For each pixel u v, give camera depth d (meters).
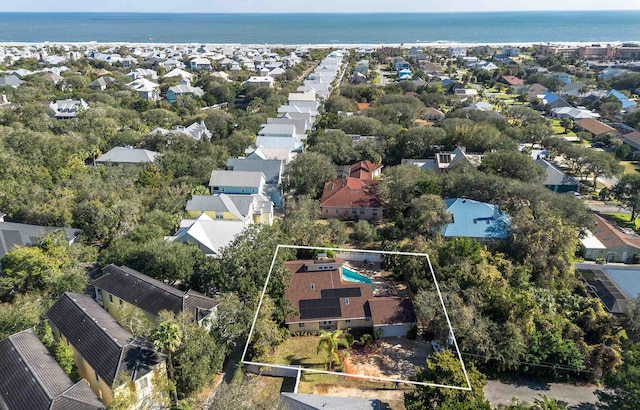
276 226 59.59
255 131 110.94
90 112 106.38
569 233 55.75
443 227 62.31
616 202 81.50
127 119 113.69
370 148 92.94
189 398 37.72
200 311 42.50
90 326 38.91
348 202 73.12
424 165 88.81
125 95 146.25
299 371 41.56
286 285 49.12
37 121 99.25
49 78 170.12
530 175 78.62
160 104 140.88
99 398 35.47
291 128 104.81
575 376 42.19
